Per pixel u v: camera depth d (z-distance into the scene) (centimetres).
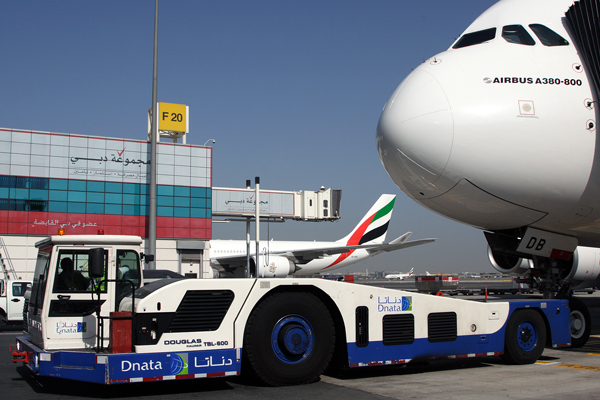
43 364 675
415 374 834
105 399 677
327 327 753
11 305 1658
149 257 820
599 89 879
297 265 3403
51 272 727
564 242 1016
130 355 644
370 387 725
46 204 2717
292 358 732
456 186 873
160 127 3481
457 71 886
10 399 679
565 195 884
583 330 1074
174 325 677
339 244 4206
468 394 671
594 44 874
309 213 4222
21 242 2644
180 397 677
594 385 727
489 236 1053
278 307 724
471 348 852
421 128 851
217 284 702
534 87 866
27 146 2698
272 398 660
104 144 2892
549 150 849
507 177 852
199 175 3125
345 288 769
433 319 827
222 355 688
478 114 841
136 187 2958
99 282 699
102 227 2847
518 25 938
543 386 721
